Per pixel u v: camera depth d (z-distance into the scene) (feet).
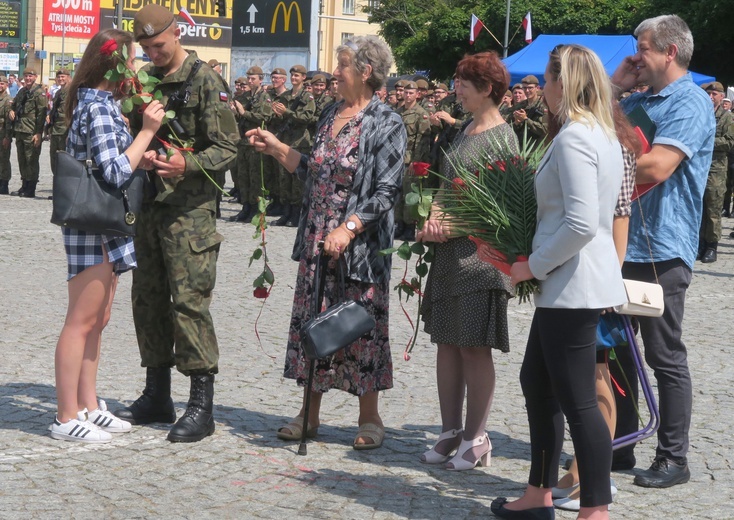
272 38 61.11
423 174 15.80
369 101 17.12
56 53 181.47
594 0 118.93
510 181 13.61
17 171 78.02
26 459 15.76
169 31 16.83
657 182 15.42
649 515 14.47
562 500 14.88
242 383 21.06
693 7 103.24
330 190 16.92
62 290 30.58
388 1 142.82
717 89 45.24
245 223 52.26
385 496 14.89
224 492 14.71
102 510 13.76
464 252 15.97
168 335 17.95
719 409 20.29
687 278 15.94
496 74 15.85
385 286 17.12
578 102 12.79
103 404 17.78
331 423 18.63
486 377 16.25
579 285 12.75
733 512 14.65
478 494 15.19
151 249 17.52
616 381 16.42
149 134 16.25
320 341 15.57
